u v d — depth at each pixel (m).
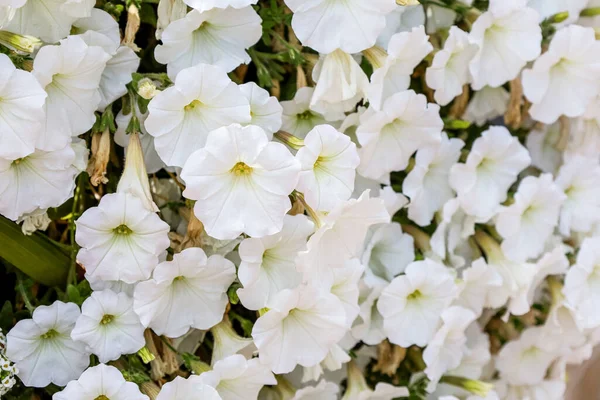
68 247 1.21
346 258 1.18
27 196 1.15
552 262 1.32
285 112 1.23
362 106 1.24
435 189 1.29
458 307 1.28
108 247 1.16
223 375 1.18
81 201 1.22
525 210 1.32
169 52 1.16
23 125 1.11
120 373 1.15
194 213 1.13
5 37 1.12
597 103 1.33
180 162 1.15
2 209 1.14
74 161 1.16
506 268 1.31
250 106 1.17
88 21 1.16
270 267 1.19
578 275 1.32
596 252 1.32
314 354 1.20
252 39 1.18
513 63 1.28
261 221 1.13
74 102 1.15
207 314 1.19
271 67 1.24
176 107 1.14
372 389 1.35
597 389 1.66
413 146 1.25
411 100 1.22
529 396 1.40
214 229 1.13
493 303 1.32
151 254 1.15
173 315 1.18
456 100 1.32
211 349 1.27
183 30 1.16
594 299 1.33
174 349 1.21
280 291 1.17
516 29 1.27
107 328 1.17
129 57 1.17
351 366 1.31
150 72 1.23
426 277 1.26
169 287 1.18
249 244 1.16
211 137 1.12
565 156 1.36
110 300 1.16
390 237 1.28
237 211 1.13
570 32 1.28
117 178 1.23
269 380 1.20
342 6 1.18
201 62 1.17
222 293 1.19
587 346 1.39
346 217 1.17
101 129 1.16
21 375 1.17
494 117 1.35
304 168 1.15
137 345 1.17
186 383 1.16
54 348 1.18
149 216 1.15
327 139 1.15
